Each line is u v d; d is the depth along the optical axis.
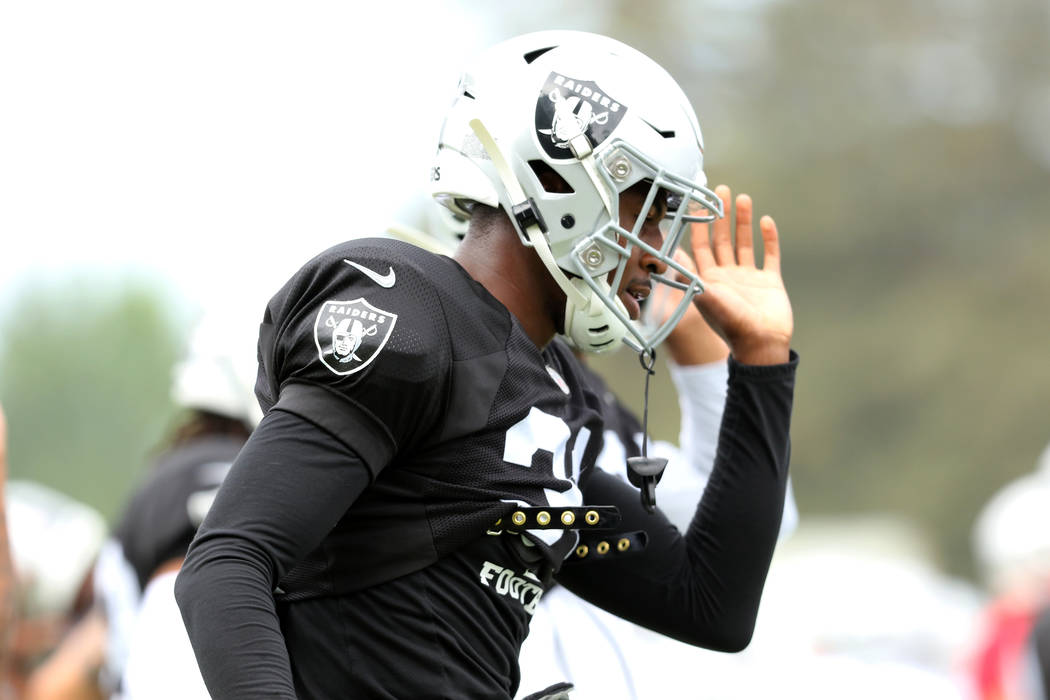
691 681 30.92
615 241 9.66
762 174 110.50
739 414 10.72
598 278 9.64
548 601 12.73
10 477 92.06
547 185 9.62
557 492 9.27
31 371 93.69
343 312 8.72
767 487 10.68
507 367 9.09
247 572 8.23
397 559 8.94
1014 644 26.66
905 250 109.19
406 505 8.93
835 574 47.31
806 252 109.06
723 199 11.26
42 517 20.67
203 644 8.09
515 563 9.23
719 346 13.25
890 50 114.19
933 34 115.25
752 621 10.80
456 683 8.97
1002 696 26.78
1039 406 101.56
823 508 102.56
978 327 104.62
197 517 14.30
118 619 14.73
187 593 8.25
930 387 103.19
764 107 114.00
